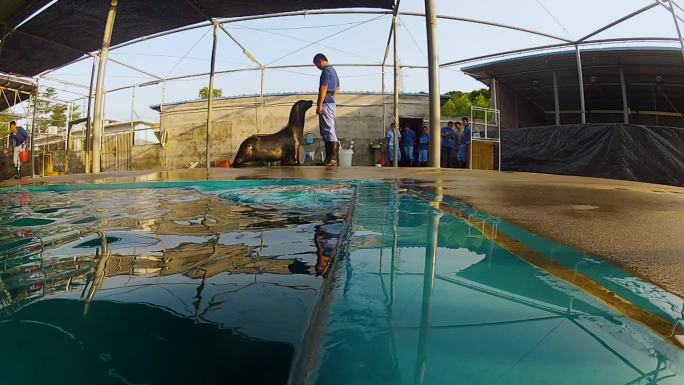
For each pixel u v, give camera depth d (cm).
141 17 970
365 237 133
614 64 1288
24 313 81
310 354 59
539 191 263
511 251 116
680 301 80
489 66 1342
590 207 197
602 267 102
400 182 346
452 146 1195
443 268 99
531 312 73
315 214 202
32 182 416
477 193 254
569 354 58
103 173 524
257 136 734
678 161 842
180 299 86
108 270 111
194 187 352
